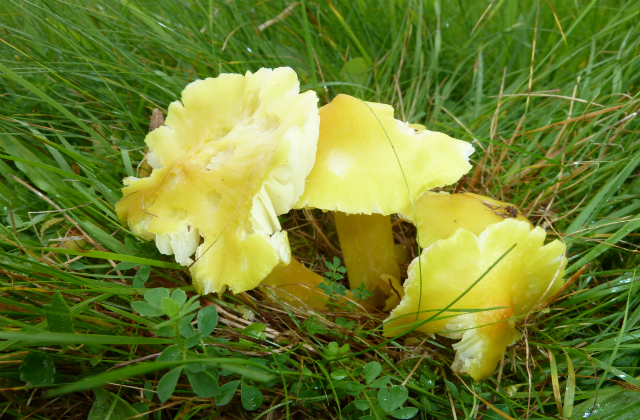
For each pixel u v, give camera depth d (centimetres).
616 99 24
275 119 16
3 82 21
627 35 26
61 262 17
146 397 14
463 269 15
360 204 15
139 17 26
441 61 30
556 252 16
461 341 15
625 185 22
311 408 15
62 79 22
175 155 17
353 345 17
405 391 14
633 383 14
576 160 23
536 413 14
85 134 22
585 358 15
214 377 12
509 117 26
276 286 18
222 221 15
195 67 25
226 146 16
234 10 27
